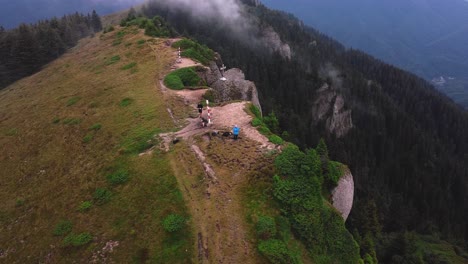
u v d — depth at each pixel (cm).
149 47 6588
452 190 12425
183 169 2953
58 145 4281
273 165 2845
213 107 4031
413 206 10706
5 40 9425
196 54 5972
